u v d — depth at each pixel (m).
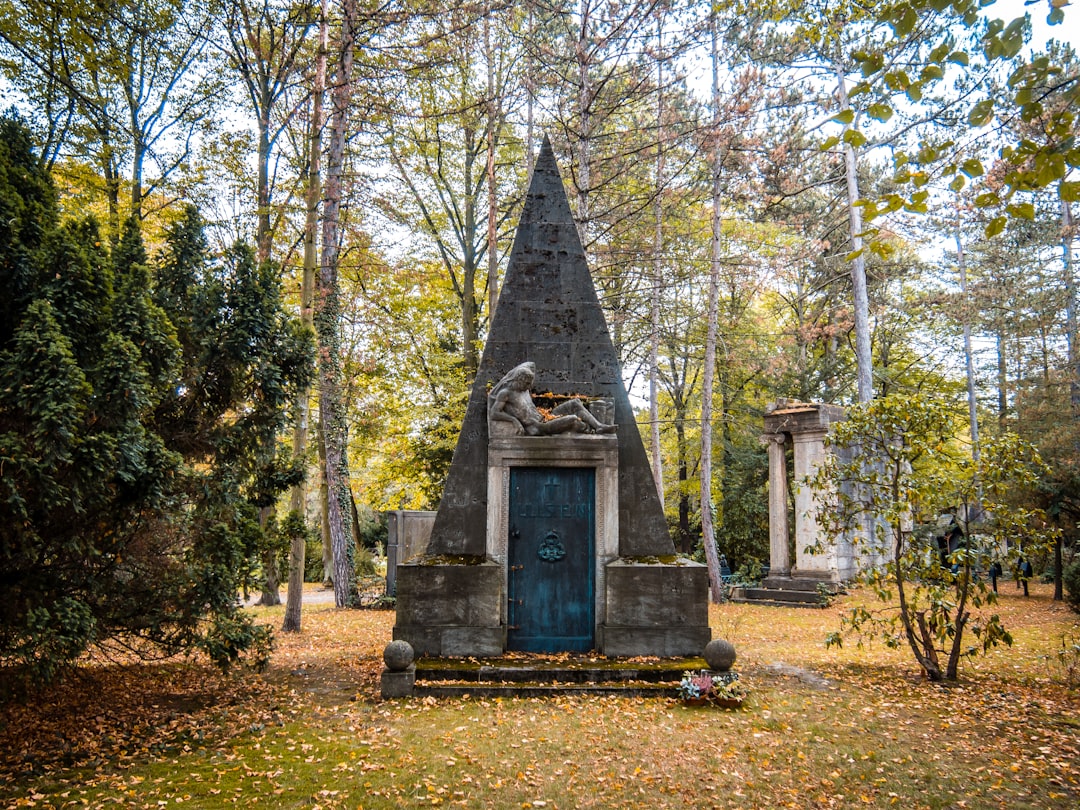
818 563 20.36
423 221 25.20
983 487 8.88
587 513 9.58
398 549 18.77
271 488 8.73
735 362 25.42
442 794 5.28
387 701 7.88
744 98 17.48
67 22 12.87
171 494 7.05
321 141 17.16
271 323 8.39
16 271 6.07
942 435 9.17
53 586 6.21
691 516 31.17
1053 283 25.81
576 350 10.30
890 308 28.86
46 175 7.42
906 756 6.10
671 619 9.14
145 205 16.25
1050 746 6.37
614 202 22.80
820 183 20.89
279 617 15.84
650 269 20.30
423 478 25.06
